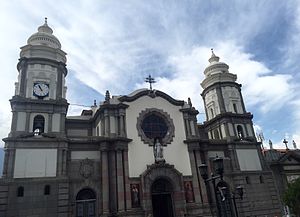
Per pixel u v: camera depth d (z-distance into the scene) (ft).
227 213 119.14
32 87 112.06
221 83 150.51
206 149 129.70
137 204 106.83
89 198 105.29
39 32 127.13
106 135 114.32
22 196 93.97
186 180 118.93
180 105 134.31
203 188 119.14
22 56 118.52
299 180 107.55
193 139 126.52
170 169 116.16
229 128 139.54
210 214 115.03
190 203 114.83
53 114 110.11
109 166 110.11
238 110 147.64
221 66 159.84
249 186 129.59
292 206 105.29
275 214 127.85
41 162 100.48
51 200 96.43
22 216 91.61
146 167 114.62
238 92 152.25
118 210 102.58
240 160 134.31
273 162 147.23
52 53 121.29
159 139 122.31
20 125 103.91
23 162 98.32
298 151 177.37
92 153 111.34
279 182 143.84
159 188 116.47
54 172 100.73
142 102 126.62
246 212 122.83
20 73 113.80
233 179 128.88
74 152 108.88
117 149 111.14
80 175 106.01
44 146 103.04
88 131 133.18
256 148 141.08
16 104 106.42
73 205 100.27
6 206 90.99
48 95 113.50
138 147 117.19
